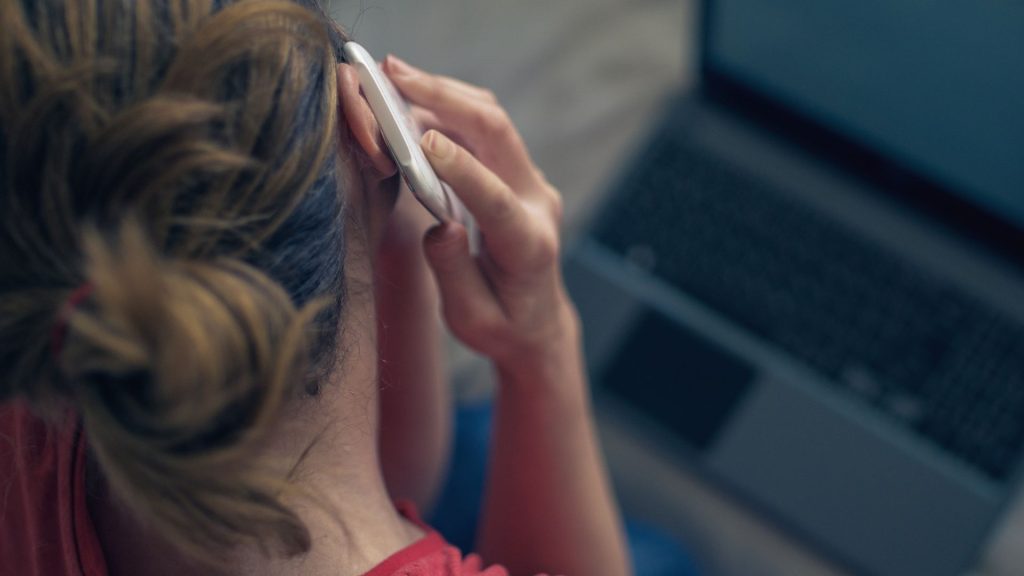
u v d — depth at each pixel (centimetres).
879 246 95
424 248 43
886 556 88
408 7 112
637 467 94
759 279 95
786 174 98
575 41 111
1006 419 88
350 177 34
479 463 86
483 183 40
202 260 26
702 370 94
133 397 25
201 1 27
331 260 30
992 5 71
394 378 60
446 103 48
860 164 96
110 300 23
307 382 31
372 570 36
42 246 26
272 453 33
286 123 27
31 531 38
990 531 86
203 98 26
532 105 109
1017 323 91
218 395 24
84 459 36
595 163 106
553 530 56
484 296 47
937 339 91
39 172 25
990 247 93
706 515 92
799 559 90
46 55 25
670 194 99
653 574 84
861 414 90
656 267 97
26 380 28
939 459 88
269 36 27
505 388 54
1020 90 76
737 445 92
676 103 102
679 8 111
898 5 77
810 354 93
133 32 26
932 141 88
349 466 36
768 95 96
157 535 35
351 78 34
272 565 34
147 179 25
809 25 85
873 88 87
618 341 96
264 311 25
